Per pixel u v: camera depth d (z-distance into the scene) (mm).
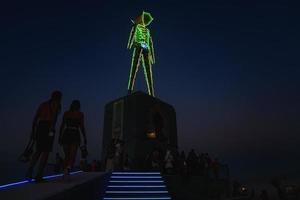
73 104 7336
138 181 14156
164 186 13734
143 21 30297
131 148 21984
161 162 19297
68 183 6438
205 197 18016
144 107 23688
